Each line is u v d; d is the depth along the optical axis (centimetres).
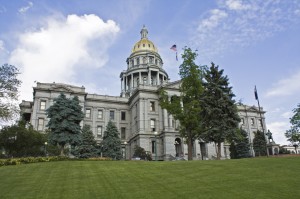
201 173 2273
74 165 2911
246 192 1644
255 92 4666
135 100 8188
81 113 5119
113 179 2134
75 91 7712
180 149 7306
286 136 5119
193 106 4059
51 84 7431
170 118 7456
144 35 12175
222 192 1662
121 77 10919
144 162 3128
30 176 2334
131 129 8450
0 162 3125
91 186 1922
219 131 4406
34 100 7250
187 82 4056
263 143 7844
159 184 1928
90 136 6562
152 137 7456
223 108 4556
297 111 5041
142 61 10838
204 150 7469
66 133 4806
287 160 2658
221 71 4888
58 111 4928
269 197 1532
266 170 2258
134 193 1706
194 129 4066
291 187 1709
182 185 1873
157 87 8012
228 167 2492
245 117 10012
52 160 3684
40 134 5431
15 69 3556
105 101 8581
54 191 1814
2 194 1769
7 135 4944
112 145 6706
